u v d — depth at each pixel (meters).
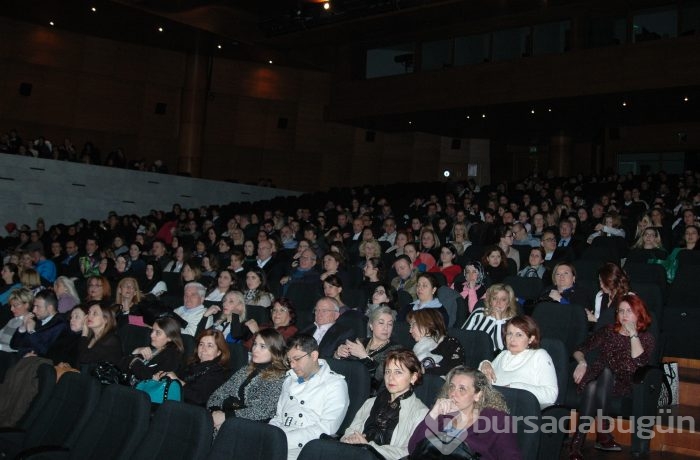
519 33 16.20
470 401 3.35
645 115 16.75
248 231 11.79
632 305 4.80
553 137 19.36
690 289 6.49
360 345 4.74
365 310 6.86
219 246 10.50
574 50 14.85
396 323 5.39
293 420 4.04
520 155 20.95
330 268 7.50
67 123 17.22
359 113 18.09
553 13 15.39
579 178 15.33
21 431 4.64
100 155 17.30
